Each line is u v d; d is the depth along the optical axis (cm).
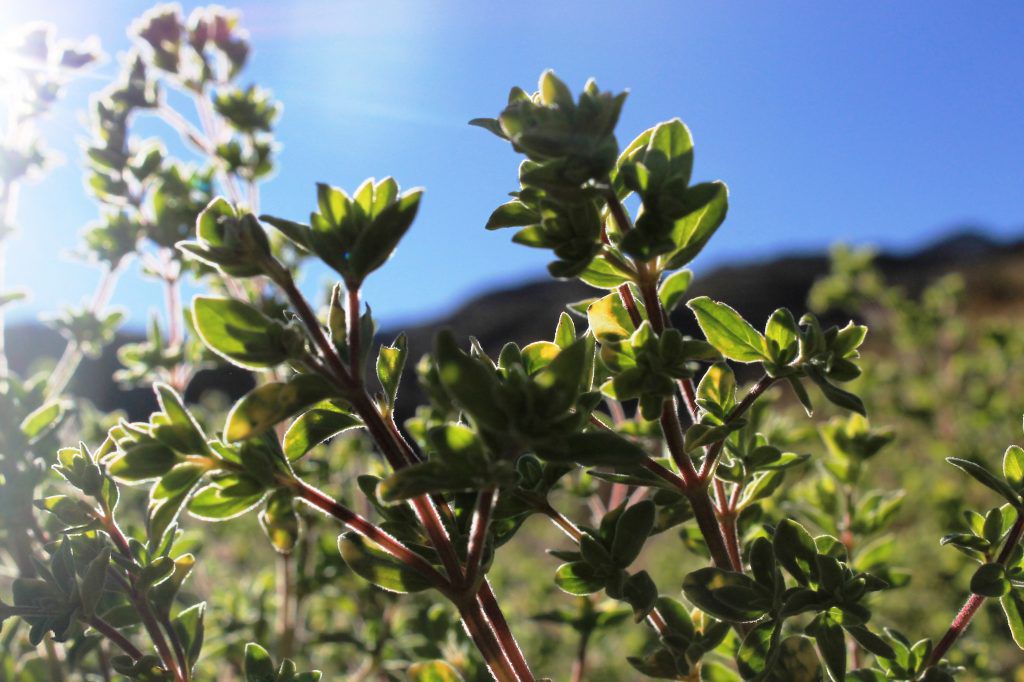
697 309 21
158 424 18
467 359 16
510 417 16
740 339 21
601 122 17
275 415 17
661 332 20
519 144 18
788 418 51
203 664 42
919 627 49
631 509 21
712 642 21
